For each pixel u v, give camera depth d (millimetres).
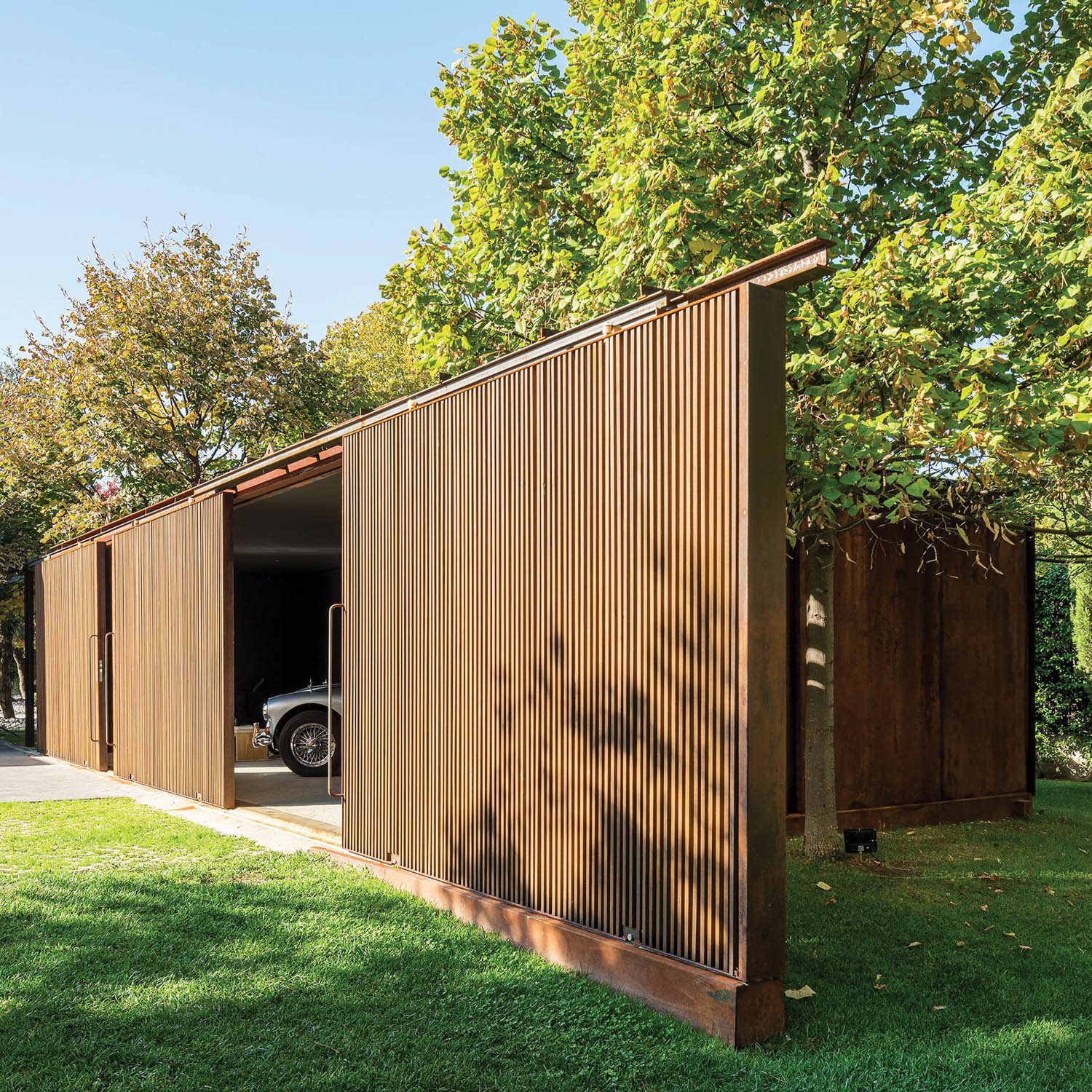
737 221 6500
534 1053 3506
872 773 8312
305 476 8242
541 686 4941
